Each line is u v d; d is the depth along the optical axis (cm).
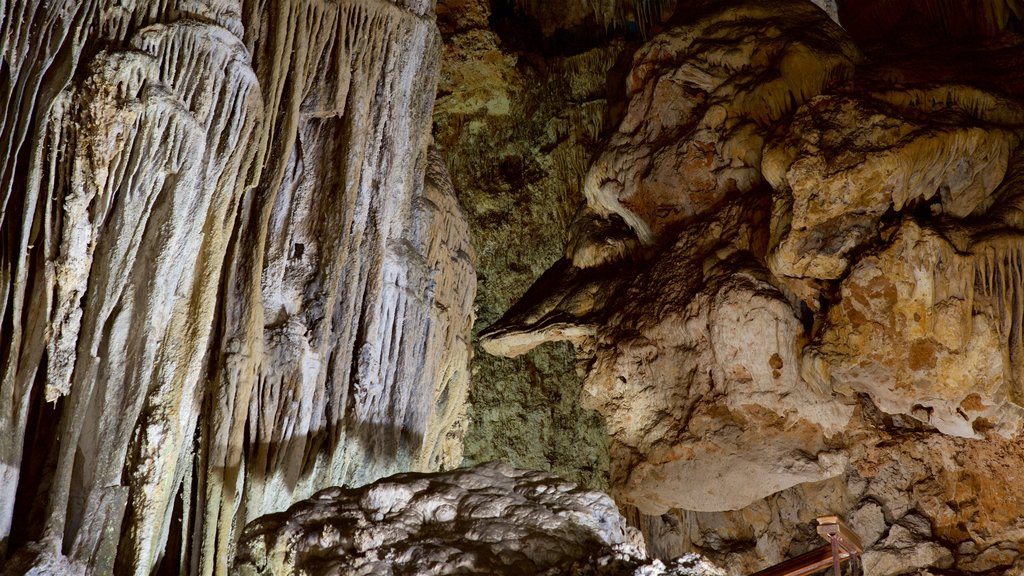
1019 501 681
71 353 426
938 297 591
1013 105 656
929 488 712
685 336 702
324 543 315
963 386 600
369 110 565
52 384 421
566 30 1039
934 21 838
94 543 420
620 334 743
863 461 724
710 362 691
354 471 531
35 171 425
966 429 639
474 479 365
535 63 996
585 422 938
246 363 487
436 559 301
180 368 453
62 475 417
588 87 980
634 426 741
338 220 536
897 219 605
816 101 636
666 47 787
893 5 867
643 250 808
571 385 950
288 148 521
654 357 721
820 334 629
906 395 627
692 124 746
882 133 607
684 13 838
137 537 433
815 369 629
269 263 527
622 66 889
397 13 582
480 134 1015
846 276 612
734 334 661
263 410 497
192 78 461
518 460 944
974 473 699
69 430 422
